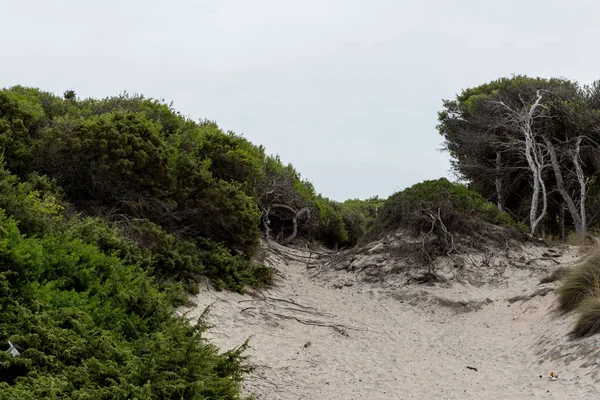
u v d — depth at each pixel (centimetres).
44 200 1130
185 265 1267
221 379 712
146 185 1411
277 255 2059
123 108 1789
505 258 1769
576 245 1970
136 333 798
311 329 1239
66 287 865
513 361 1057
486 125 2547
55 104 1691
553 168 2330
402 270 1766
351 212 2961
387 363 1062
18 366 620
